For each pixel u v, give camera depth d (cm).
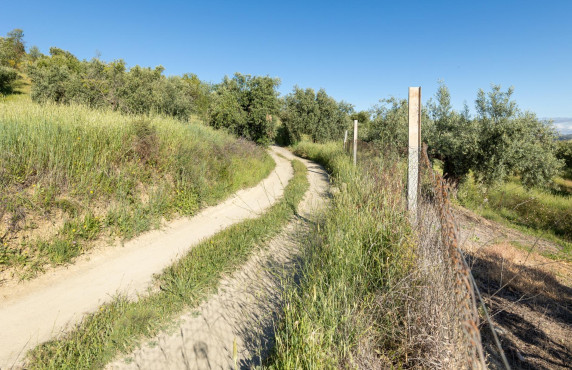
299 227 704
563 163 1042
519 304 423
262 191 1168
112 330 346
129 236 629
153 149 859
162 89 1922
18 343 332
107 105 1527
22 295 420
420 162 464
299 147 2889
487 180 1054
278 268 511
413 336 280
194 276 473
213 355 327
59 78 2006
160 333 359
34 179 595
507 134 1010
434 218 386
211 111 2223
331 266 387
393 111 1461
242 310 402
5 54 3959
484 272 505
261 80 2286
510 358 317
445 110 1179
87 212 609
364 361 259
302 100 3509
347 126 3556
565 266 588
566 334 361
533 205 1088
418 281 328
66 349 321
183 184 872
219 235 659
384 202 505
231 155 1306
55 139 687
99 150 757
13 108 805
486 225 834
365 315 308
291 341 288
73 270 498
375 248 421
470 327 171
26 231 512
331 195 980
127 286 467
